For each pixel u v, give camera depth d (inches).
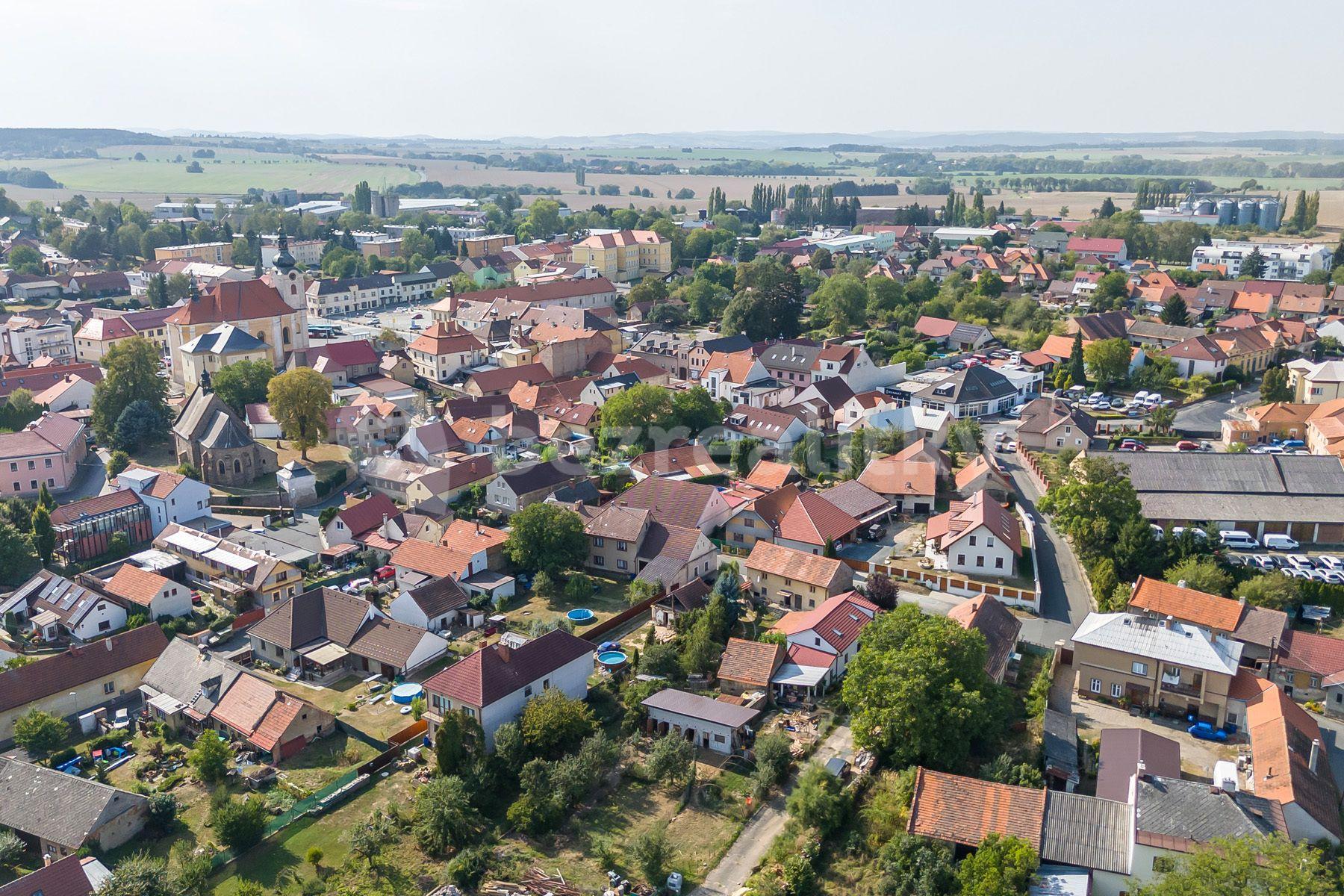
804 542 4943.4
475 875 2920.8
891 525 5408.5
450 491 5703.7
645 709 3681.1
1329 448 5910.4
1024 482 5999.0
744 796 3280.0
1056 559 4936.0
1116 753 3174.2
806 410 6904.5
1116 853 2726.4
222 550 4970.5
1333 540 5024.6
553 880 2918.3
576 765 3287.4
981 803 2901.1
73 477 6373.0
